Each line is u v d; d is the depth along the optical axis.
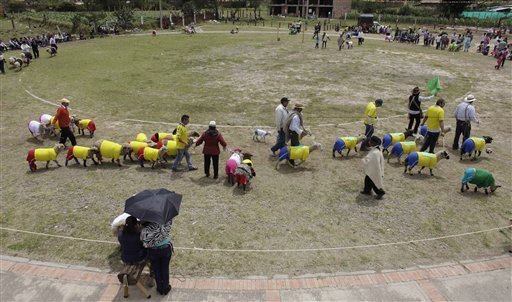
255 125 14.88
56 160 10.88
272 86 21.41
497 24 65.38
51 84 21.38
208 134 9.78
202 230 7.91
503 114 16.73
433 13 81.44
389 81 23.25
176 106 17.31
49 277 6.48
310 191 9.64
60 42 41.47
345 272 6.70
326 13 92.25
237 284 6.36
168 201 5.98
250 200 9.16
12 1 67.25
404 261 7.02
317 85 21.83
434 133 11.26
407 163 10.53
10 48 35.88
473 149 11.41
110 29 50.38
